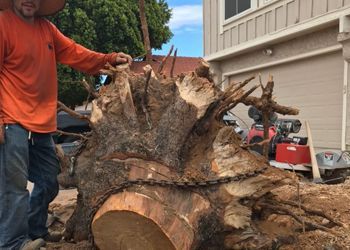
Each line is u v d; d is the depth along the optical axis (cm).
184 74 334
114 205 289
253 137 691
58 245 379
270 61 1176
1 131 329
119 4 1833
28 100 346
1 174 335
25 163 345
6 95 338
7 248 338
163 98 333
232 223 288
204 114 303
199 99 305
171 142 303
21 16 349
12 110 337
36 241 349
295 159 625
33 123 347
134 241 297
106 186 313
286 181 304
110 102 337
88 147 362
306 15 1000
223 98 319
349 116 903
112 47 1825
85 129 723
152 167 300
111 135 323
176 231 277
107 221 295
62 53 393
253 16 1203
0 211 336
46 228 395
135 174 300
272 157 688
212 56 1409
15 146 336
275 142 672
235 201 291
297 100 1092
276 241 325
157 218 278
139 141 310
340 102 951
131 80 341
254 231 312
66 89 1683
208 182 289
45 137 369
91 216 305
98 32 1825
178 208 283
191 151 310
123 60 387
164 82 343
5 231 337
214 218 288
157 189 289
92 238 321
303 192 533
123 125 323
